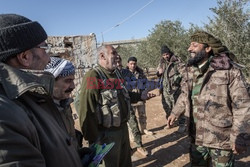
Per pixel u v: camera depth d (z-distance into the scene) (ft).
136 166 11.68
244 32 23.11
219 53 7.11
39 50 3.21
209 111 7.19
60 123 3.54
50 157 2.79
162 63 17.70
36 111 2.94
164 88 17.26
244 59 22.44
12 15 3.00
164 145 13.92
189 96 7.98
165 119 19.04
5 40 2.74
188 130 8.18
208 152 7.91
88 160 4.45
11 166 2.18
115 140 7.82
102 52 7.77
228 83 6.97
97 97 7.36
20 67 3.04
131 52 66.39
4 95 2.59
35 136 2.62
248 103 6.64
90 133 7.27
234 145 6.66
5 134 2.21
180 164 11.54
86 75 7.55
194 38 7.41
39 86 2.88
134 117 12.77
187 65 8.18
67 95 5.39
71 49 27.09
